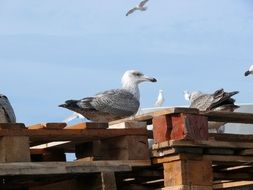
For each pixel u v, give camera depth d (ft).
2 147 35.06
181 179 37.06
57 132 36.37
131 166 37.76
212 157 38.50
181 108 37.73
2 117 41.86
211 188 38.04
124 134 38.27
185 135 37.35
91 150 39.58
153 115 38.91
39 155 43.39
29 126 37.47
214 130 58.75
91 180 37.32
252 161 40.24
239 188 50.42
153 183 44.93
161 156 38.01
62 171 35.37
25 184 40.45
